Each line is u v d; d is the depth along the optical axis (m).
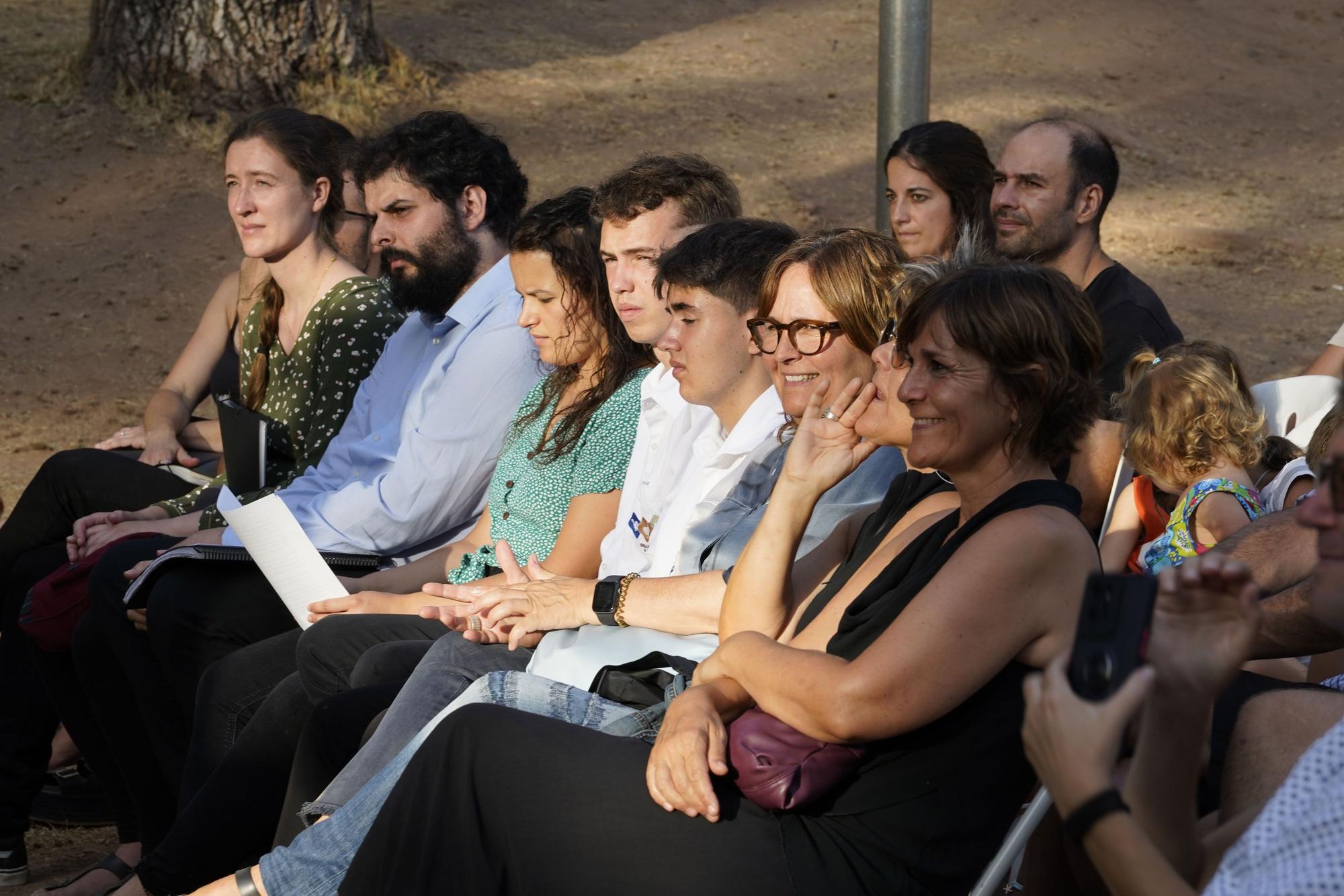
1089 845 1.70
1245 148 14.38
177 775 4.36
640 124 12.59
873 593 2.65
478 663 3.39
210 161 11.28
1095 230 4.88
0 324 9.45
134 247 10.34
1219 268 11.67
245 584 4.31
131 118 11.69
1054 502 2.45
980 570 2.36
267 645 4.07
